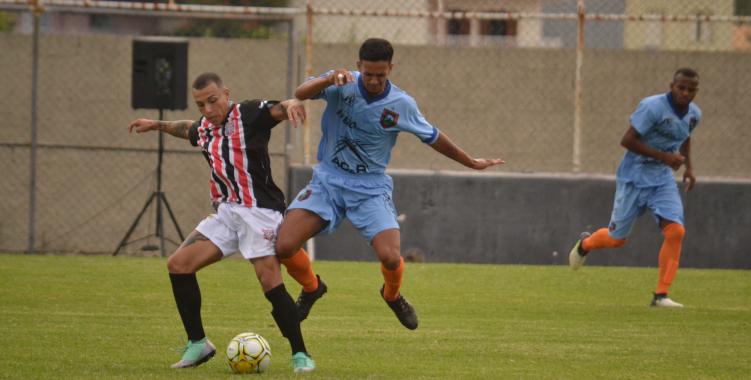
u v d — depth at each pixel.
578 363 21.42
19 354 20.97
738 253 43.41
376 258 43.53
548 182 43.38
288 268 21.86
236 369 19.19
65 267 37.56
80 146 44.75
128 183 44.94
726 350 23.41
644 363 21.55
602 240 33.81
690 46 67.81
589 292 34.50
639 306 31.34
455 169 53.44
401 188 43.28
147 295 30.89
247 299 30.61
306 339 24.06
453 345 23.56
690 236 43.47
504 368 20.67
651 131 31.89
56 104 45.66
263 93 46.38
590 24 69.31
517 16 42.47
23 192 44.56
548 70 52.25
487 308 30.19
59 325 25.06
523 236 43.41
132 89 42.16
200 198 45.03
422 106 51.97
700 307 31.36
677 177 51.34
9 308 27.81
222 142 19.92
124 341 22.97
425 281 36.25
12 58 45.44
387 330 25.66
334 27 64.75
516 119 52.34
